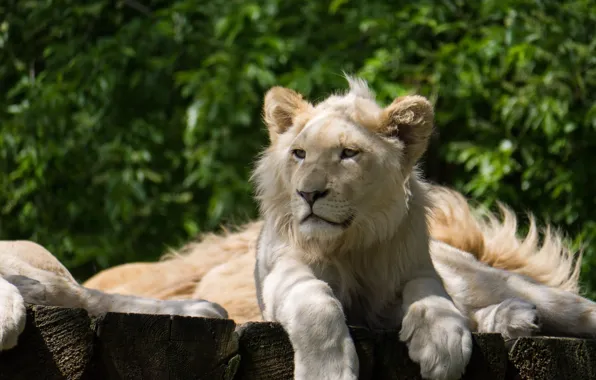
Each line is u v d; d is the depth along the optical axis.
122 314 4.74
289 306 4.97
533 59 13.24
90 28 14.97
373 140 5.41
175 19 14.52
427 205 5.77
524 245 7.79
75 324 4.69
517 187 14.08
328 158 5.30
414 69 13.42
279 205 5.62
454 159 13.36
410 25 13.81
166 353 4.77
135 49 14.10
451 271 6.42
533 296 6.38
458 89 13.35
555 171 13.32
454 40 14.35
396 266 5.54
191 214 14.21
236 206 13.35
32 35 15.16
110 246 13.70
